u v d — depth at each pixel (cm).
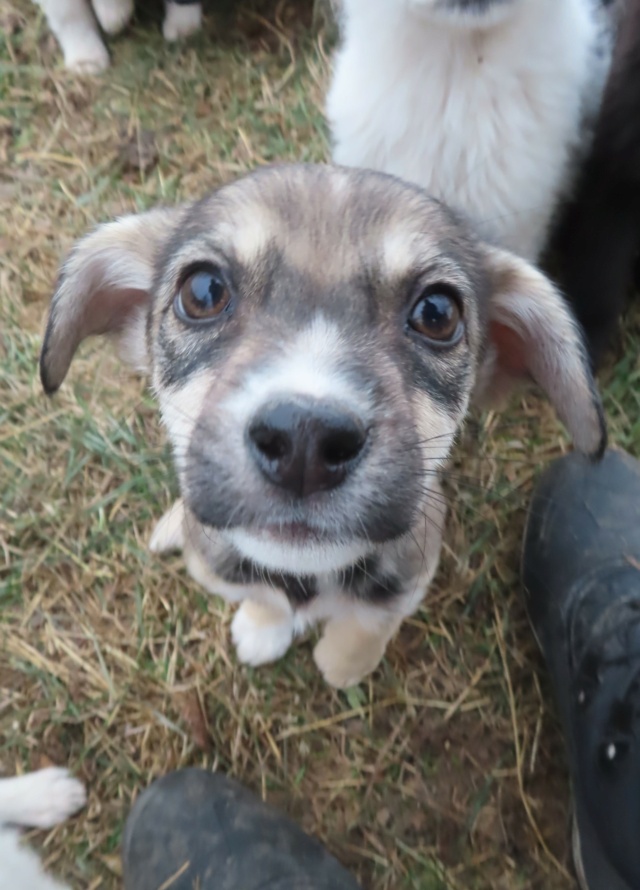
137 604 34
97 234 25
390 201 22
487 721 33
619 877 27
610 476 34
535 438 37
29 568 35
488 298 25
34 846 31
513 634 34
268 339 20
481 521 35
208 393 20
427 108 31
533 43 30
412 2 28
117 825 31
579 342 24
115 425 37
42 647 34
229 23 45
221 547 26
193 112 43
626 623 30
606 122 32
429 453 22
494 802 32
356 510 19
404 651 33
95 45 44
